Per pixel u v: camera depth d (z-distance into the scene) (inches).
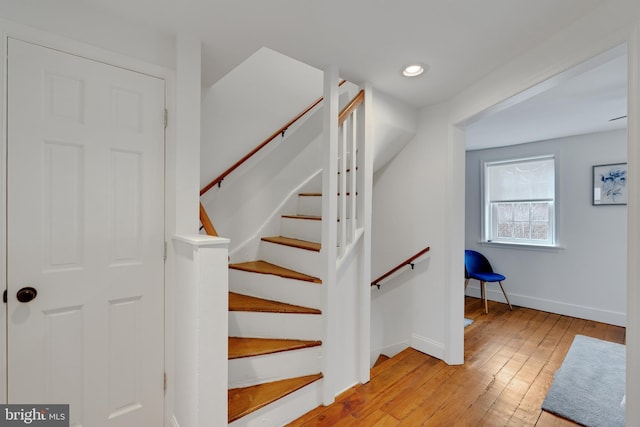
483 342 117.6
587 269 146.0
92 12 55.5
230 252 102.0
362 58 74.9
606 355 106.1
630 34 48.3
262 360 71.4
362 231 86.7
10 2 48.8
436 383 87.2
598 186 143.4
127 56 59.0
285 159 114.9
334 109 78.1
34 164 50.4
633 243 47.2
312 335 77.8
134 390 59.7
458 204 99.0
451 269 98.6
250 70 106.3
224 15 58.6
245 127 105.3
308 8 56.7
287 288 83.7
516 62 73.7
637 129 46.8
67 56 53.2
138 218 60.1
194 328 50.7
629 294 47.7
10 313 48.5
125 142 58.7
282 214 114.0
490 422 70.8
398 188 116.6
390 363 99.3
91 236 55.3
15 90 48.9
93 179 55.4
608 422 70.8
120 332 58.2
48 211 51.5
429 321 105.5
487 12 57.2
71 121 53.4
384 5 55.9
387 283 120.1
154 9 56.6
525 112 117.7
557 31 62.8
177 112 63.3
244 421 62.2
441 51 71.5
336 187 78.2
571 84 93.4
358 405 76.6
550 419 72.2
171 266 63.6
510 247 168.6
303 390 72.6
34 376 50.4
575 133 145.7
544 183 160.9
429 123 105.7
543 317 147.9
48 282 51.4
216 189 98.6
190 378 52.5
